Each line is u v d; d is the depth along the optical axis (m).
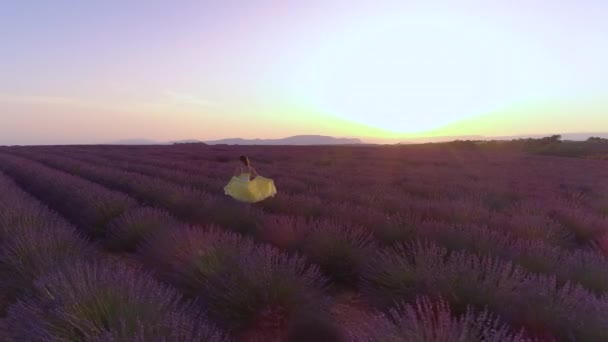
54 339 3.46
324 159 36.66
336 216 9.41
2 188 13.07
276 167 25.95
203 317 4.62
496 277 4.95
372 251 6.72
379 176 22.12
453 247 6.86
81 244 7.01
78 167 22.75
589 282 5.56
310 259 6.70
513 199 15.22
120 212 9.66
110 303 3.97
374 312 5.24
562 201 13.41
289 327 4.42
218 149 52.38
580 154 59.53
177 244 6.47
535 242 7.04
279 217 8.50
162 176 20.06
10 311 4.34
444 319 3.51
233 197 11.34
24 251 5.95
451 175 23.73
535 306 4.15
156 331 3.49
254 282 4.66
